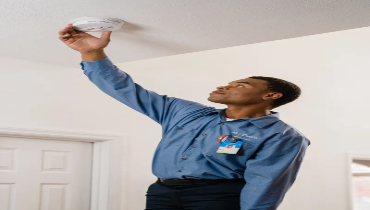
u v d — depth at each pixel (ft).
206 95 13.87
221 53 14.49
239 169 6.36
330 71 17.29
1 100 10.41
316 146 16.46
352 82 17.79
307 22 6.97
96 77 7.07
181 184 6.44
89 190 12.08
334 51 17.52
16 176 10.86
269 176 6.12
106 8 6.46
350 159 17.13
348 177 16.99
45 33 8.00
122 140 12.17
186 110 7.02
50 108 11.10
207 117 6.91
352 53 17.98
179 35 7.82
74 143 11.94
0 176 10.63
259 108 7.52
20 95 10.68
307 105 16.46
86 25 6.72
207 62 14.11
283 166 6.23
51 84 11.18
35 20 7.22
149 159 12.64
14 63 10.67
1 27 7.70
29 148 11.13
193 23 7.14
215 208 6.16
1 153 10.73
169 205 6.48
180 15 6.79
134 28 7.44
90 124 11.71
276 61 15.80
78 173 11.92
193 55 13.88
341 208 16.70
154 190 6.70
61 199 11.54
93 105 11.84
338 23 6.97
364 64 18.20
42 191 11.27
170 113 7.20
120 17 6.79
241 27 7.31
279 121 6.81
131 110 12.53
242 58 14.96
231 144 6.32
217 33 7.66
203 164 6.31
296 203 15.62
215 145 6.41
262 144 6.40
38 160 11.25
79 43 6.95
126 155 12.19
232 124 6.69
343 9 6.40
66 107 11.37
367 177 18.01
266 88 7.70
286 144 6.40
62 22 7.18
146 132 12.71
